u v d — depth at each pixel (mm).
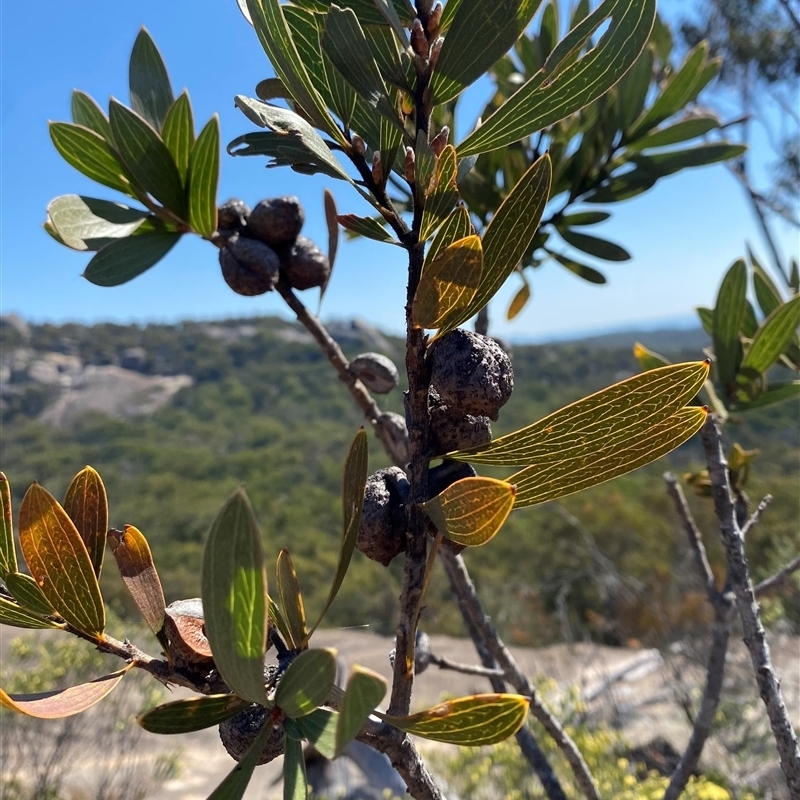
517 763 1188
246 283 337
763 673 313
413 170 204
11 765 1389
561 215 495
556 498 199
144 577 211
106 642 207
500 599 3557
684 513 439
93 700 193
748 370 382
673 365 185
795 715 1355
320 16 228
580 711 1361
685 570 2791
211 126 314
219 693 204
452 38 210
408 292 205
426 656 318
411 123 234
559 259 510
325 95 235
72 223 313
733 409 393
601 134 478
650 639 2170
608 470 195
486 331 442
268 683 197
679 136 488
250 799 1340
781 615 1653
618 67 219
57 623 209
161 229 336
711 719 405
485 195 470
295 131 206
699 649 1611
